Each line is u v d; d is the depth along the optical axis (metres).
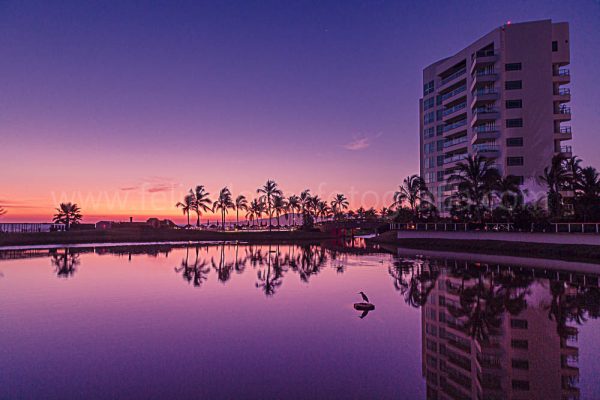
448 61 71.31
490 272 25.95
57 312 14.98
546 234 38.78
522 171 55.97
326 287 20.64
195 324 13.30
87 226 82.25
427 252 43.38
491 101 59.12
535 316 14.31
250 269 28.27
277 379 8.76
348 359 10.05
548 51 56.75
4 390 8.16
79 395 7.93
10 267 28.91
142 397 7.84
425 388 8.29
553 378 8.85
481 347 11.01
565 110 56.69
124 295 18.38
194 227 107.12
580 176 47.31
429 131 78.12
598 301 16.73
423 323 13.50
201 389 8.21
